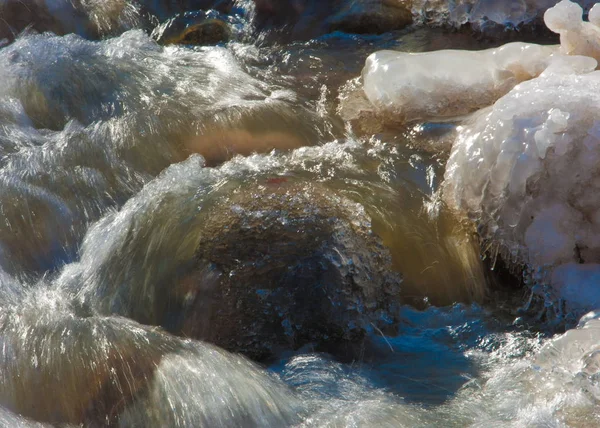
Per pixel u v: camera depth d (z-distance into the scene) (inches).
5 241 232.5
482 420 168.2
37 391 176.9
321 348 197.5
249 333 194.1
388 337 203.3
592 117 204.5
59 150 272.4
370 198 234.7
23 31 378.3
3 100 305.9
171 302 205.3
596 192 204.8
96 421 170.9
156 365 180.4
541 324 207.3
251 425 168.2
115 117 294.8
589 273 207.5
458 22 378.3
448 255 222.8
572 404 167.6
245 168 253.4
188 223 220.1
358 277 199.0
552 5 368.5
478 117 253.3
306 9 386.3
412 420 169.2
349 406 175.0
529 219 211.0
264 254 198.5
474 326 207.8
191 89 315.3
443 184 236.1
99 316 205.9
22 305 211.0
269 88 319.0
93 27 390.3
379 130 275.9
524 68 278.1
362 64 343.0
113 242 228.2
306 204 210.1
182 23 389.4
